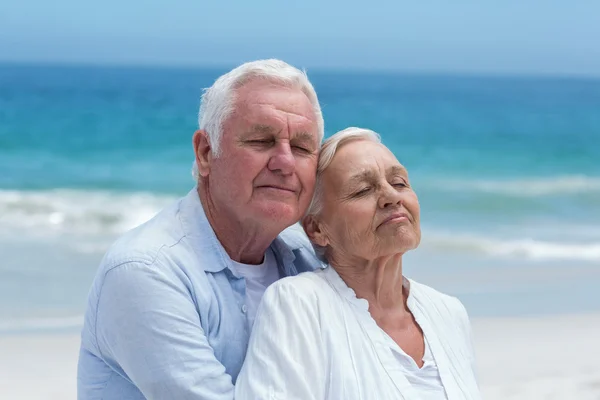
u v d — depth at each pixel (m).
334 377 2.95
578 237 13.77
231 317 3.19
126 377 3.21
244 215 3.19
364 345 3.04
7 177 18.98
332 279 3.21
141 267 3.02
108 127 29.44
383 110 45.31
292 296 3.06
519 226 14.85
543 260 11.72
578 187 19.91
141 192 17.52
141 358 2.98
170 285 3.02
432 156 26.12
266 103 3.13
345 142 3.25
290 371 2.89
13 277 9.69
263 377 2.90
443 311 3.41
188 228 3.23
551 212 16.47
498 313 8.68
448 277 10.42
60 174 19.58
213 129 3.20
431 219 15.50
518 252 12.20
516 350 7.43
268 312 3.04
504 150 28.03
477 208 16.86
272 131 3.12
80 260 10.84
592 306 9.05
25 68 115.88
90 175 19.50
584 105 53.56
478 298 9.34
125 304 3.00
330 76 120.56
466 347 3.39
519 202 17.62
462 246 12.46
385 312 3.24
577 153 27.28
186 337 2.98
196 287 3.10
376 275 3.21
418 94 64.25
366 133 3.29
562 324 8.31
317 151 3.26
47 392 6.13
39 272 10.02
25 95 45.44
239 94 3.16
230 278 3.26
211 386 2.95
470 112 45.25
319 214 3.27
